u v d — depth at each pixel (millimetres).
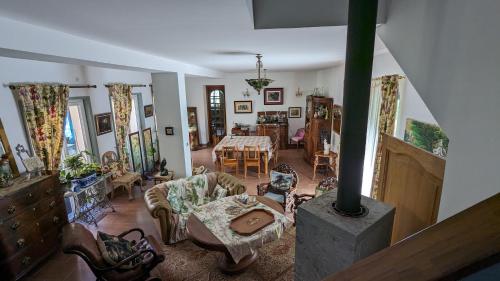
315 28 1917
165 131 4398
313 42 2604
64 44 2062
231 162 5613
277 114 7910
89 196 3766
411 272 298
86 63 2639
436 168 1410
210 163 6680
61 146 3383
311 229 1070
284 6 1771
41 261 2736
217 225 2611
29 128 2994
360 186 1032
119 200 4426
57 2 1347
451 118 967
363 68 932
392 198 1942
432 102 1108
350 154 1004
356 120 975
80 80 3938
